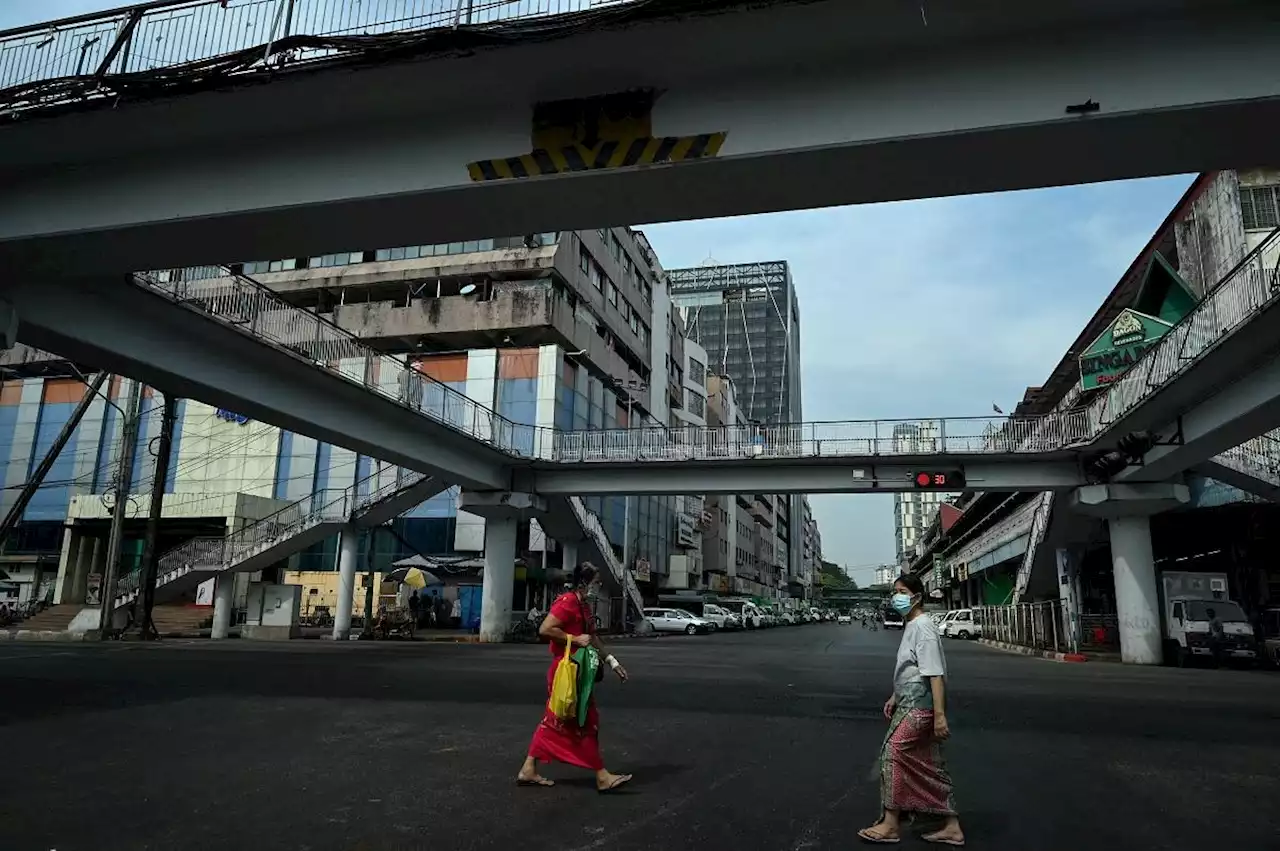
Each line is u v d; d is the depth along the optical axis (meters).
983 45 8.27
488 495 27.42
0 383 49.50
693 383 79.88
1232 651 20.45
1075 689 14.48
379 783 6.28
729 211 9.75
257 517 38.19
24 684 12.38
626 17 8.16
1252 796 6.29
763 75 8.78
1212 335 15.05
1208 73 7.67
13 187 10.98
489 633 28.27
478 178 9.32
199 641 26.41
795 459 24.91
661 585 58.62
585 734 6.18
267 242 10.81
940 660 5.07
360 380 19.55
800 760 7.40
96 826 5.07
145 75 9.44
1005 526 38.78
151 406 46.25
